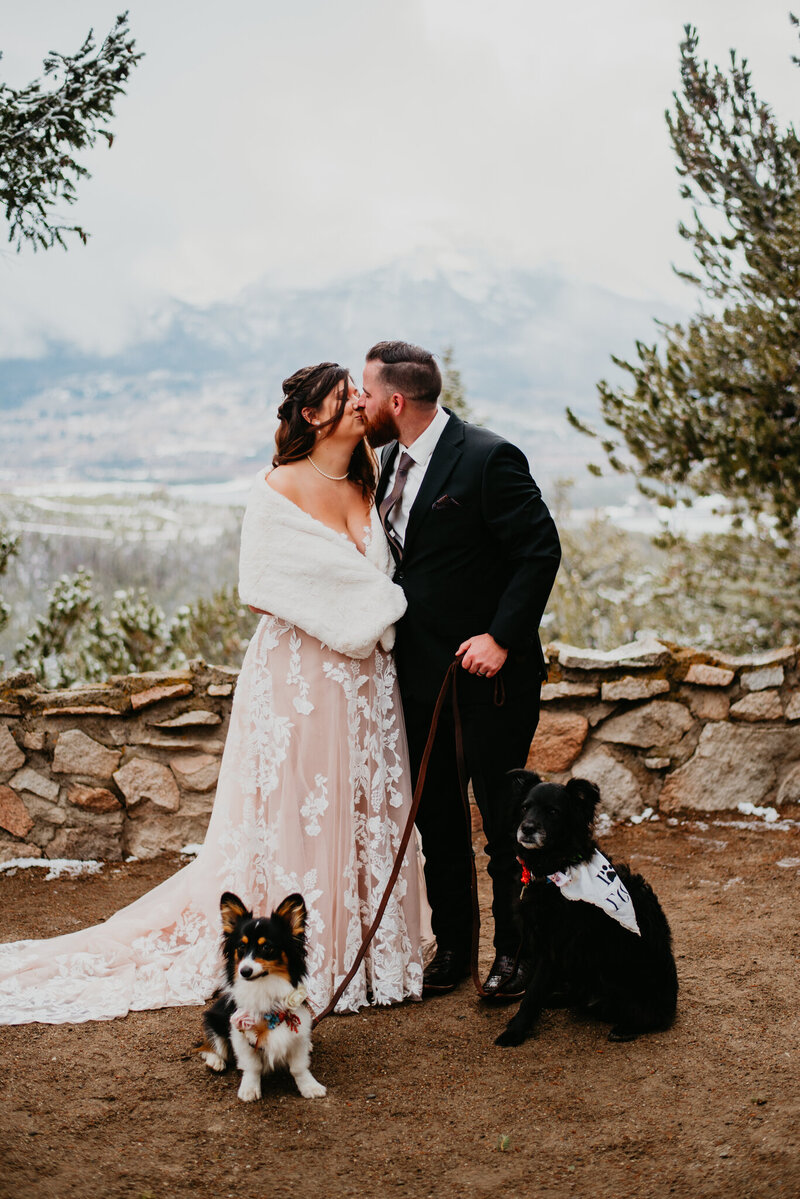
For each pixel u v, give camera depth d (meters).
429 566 3.25
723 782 5.13
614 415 7.62
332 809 3.14
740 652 9.15
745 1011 3.01
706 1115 2.40
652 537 9.30
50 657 10.24
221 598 11.45
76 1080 2.65
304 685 3.16
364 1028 3.00
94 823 4.82
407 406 3.20
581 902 2.82
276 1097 2.57
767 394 7.09
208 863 3.38
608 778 5.11
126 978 3.27
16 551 8.54
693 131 7.40
